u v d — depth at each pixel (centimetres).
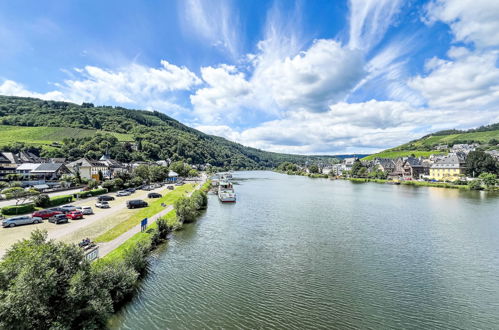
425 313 2109
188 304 2117
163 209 5362
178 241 3738
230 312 2031
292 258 3188
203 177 17988
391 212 6053
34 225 3894
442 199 8075
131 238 3228
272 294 2330
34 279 1423
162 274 2647
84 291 1619
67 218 4097
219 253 3294
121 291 2073
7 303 1323
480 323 1995
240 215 5669
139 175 10944
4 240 3130
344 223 4975
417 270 2900
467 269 2938
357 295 2355
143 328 1789
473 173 12731
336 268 2919
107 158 15812
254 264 2981
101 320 1711
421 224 4909
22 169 10425
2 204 5184
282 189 11362
